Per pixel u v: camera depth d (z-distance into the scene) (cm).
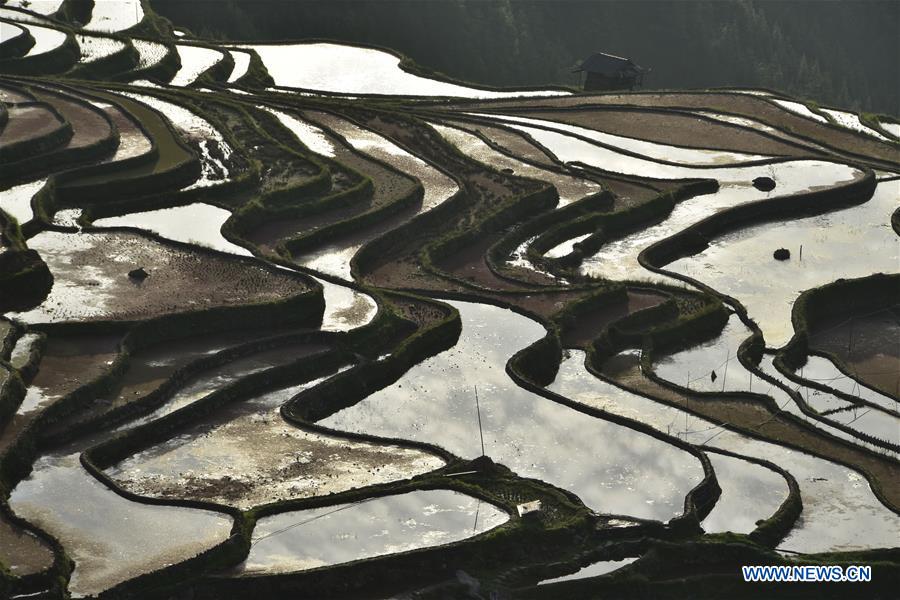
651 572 4903
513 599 4691
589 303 7369
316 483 5294
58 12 13312
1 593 4338
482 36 18650
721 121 11319
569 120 11288
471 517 5053
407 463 5506
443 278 7719
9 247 7044
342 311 6988
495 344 6844
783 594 4866
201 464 5438
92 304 6688
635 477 5509
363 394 6306
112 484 5116
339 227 8156
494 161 9962
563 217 8875
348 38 18100
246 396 6109
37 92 10094
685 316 7412
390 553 4775
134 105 10138
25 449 5306
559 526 5025
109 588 4422
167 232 7869
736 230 9069
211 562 4634
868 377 7131
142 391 5919
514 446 5781
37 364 6019
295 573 4597
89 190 8238
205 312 6594
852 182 9700
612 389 6456
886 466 5781
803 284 8188
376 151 9850
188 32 15012
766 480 5566
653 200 9106
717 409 6303
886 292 8144
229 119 10188
